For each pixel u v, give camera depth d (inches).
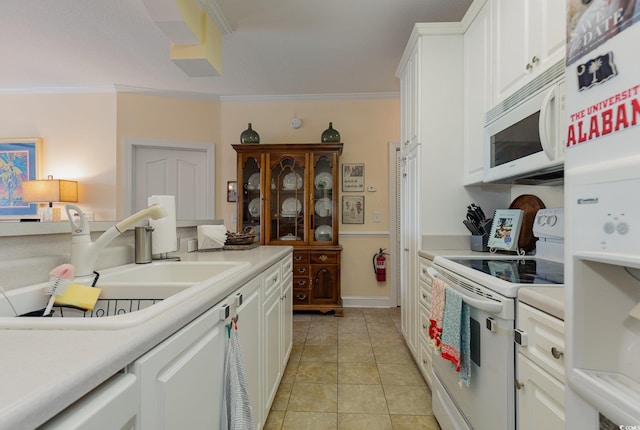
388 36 97.8
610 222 19.7
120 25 91.1
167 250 62.8
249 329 49.3
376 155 143.6
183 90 138.9
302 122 146.0
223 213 147.8
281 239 135.4
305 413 66.1
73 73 122.2
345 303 143.2
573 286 22.7
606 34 20.1
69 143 136.3
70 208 42.9
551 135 47.6
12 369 17.6
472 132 75.9
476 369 44.8
